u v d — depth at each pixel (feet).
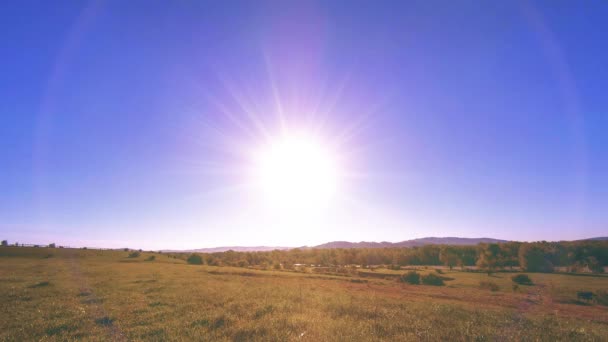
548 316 73.92
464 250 394.32
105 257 320.09
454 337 43.73
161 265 235.40
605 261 301.22
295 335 41.16
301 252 463.42
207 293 80.94
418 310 65.05
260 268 289.74
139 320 50.06
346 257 448.24
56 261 244.22
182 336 40.47
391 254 457.68
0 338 40.57
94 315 53.57
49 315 53.47
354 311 59.82
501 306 102.22
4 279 110.22
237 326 45.14
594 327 62.28
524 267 321.32
